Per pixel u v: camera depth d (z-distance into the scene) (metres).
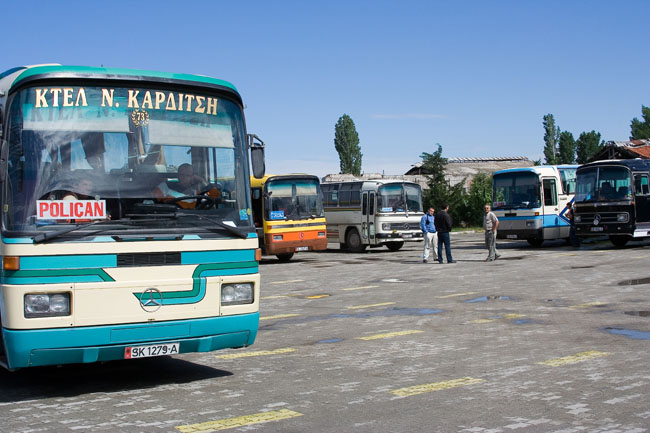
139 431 6.09
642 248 28.81
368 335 11.05
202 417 6.52
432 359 9.02
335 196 34.56
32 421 6.52
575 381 7.59
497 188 33.06
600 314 12.45
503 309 13.40
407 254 30.75
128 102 7.82
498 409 6.54
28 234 7.07
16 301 7.00
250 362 9.25
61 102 7.52
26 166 7.24
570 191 32.81
